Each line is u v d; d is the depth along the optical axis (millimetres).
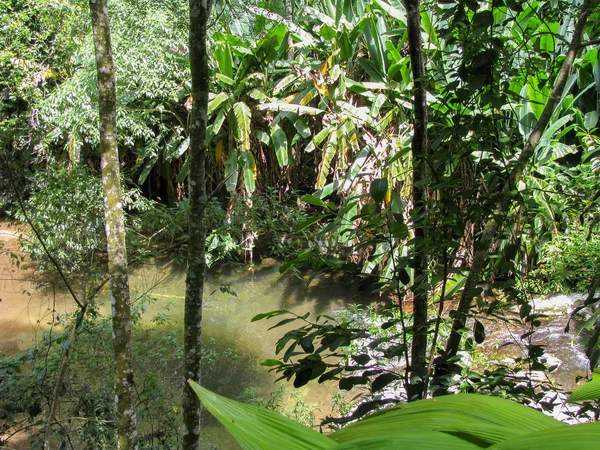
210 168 10914
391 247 2158
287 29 8797
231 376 7203
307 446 486
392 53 8023
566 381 5957
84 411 4438
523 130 7719
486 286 2250
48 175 4824
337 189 9219
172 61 9109
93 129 8906
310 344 2033
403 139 8281
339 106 9000
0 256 9859
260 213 8320
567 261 7230
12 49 9266
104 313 7785
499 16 4594
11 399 4348
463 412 580
